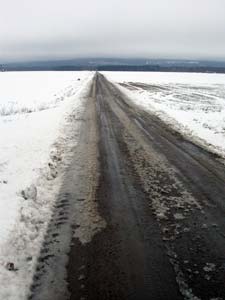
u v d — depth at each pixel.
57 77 79.38
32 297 4.07
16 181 7.91
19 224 5.77
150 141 12.32
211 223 6.00
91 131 13.91
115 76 79.81
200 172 8.84
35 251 5.04
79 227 5.80
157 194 7.31
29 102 29.09
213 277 4.47
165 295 4.12
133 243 5.29
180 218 6.17
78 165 9.37
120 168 9.11
